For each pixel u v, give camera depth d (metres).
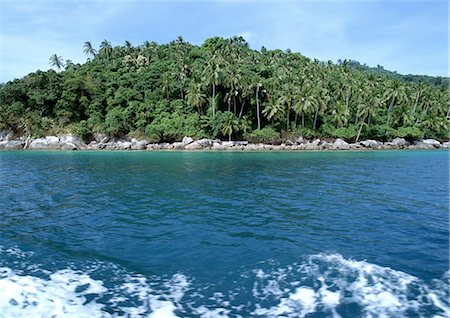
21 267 8.46
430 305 6.46
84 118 75.31
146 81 77.38
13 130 70.75
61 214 14.24
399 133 73.75
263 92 70.19
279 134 67.25
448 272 8.06
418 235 11.23
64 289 7.21
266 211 14.73
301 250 9.73
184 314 6.21
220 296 6.94
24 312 6.16
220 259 9.07
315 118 70.12
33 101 71.69
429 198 17.78
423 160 42.28
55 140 67.12
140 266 8.60
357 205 15.98
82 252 9.64
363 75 105.69
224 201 16.84
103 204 16.16
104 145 67.06
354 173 28.58
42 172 28.94
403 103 84.50
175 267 8.52
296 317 6.08
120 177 25.62
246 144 64.62
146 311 6.29
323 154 53.22
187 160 41.28
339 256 9.22
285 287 7.33
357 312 6.23
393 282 7.52
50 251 9.70
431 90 95.19
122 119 69.38
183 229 11.95
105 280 7.72
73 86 72.06
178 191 19.62
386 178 25.50
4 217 13.76
